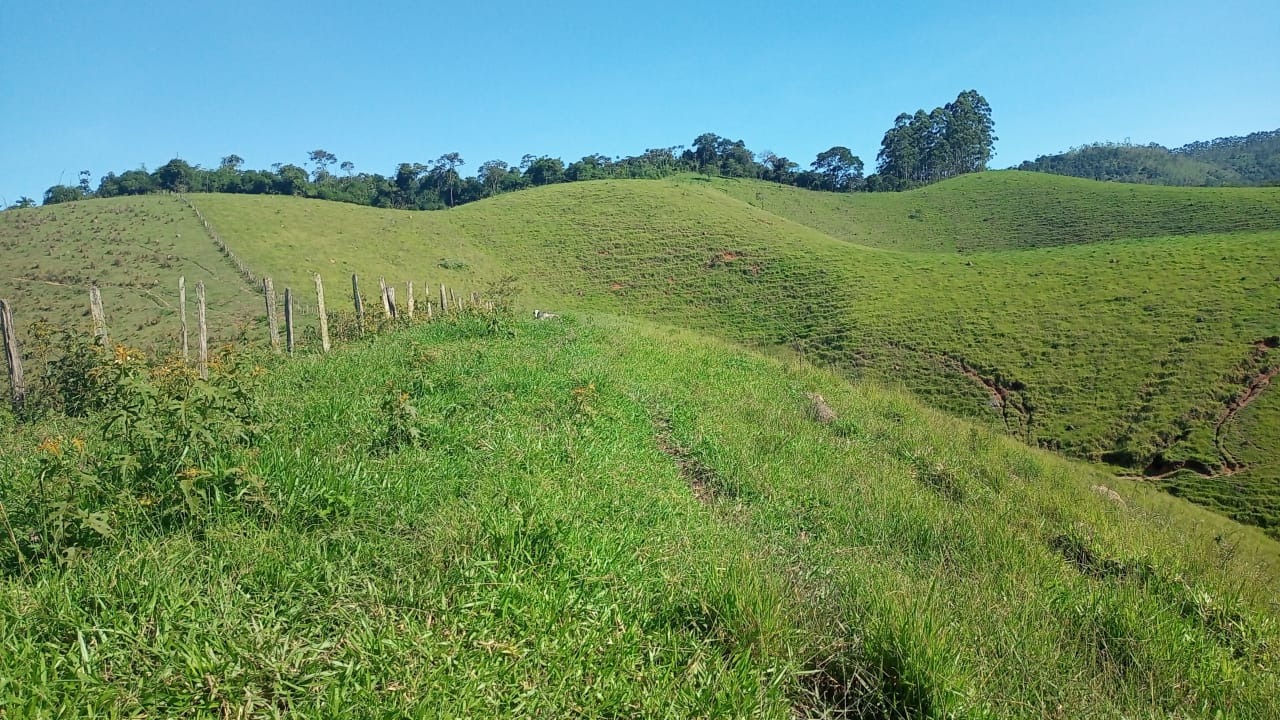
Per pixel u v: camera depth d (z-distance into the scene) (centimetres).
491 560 387
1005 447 1525
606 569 423
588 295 5772
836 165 13338
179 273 3991
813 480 821
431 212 7731
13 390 933
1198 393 2728
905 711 361
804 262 5741
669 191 8606
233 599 336
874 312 4328
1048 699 406
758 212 8181
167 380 621
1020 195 8881
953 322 3922
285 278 4278
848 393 1673
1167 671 466
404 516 454
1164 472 2414
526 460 622
